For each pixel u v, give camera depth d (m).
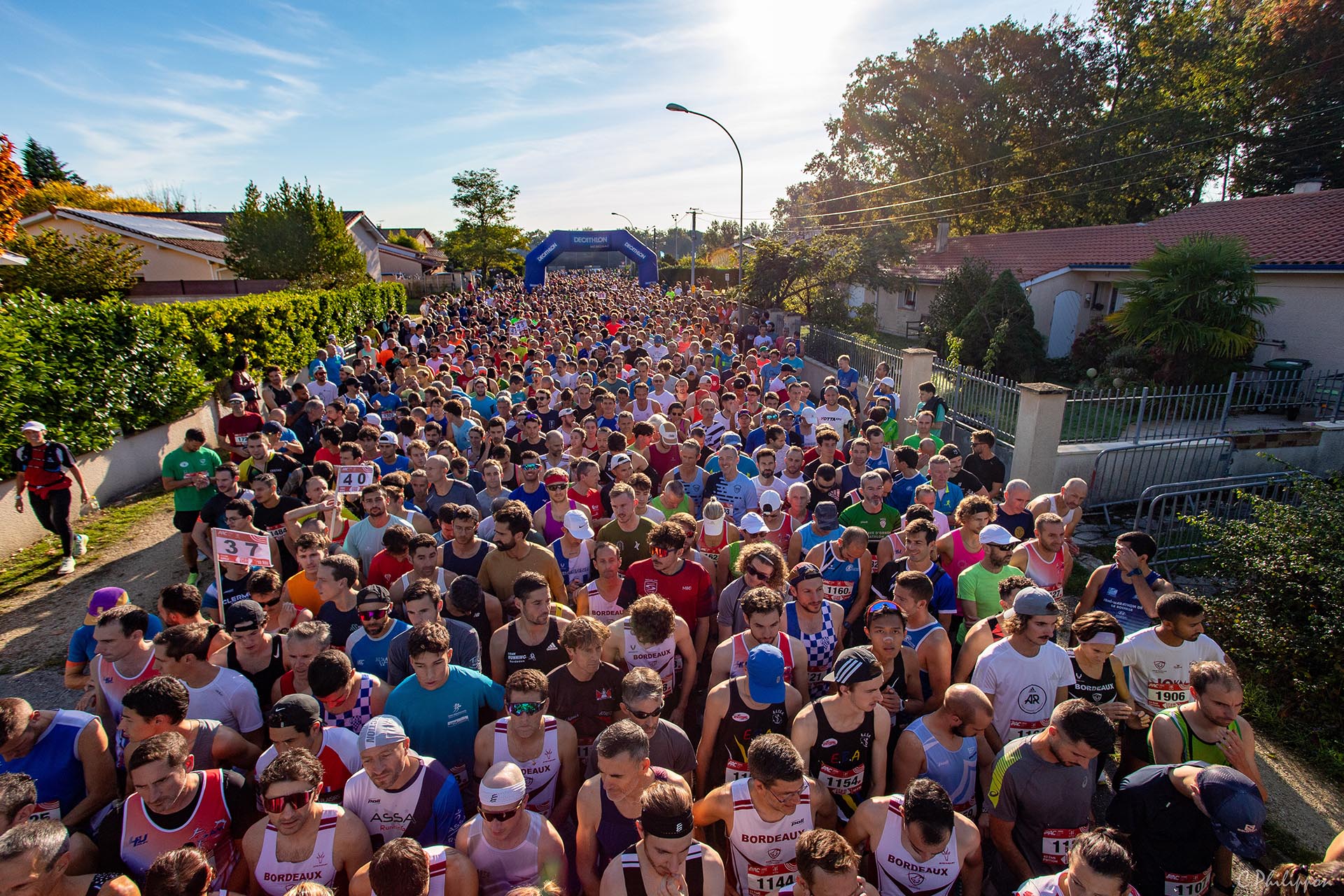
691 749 3.73
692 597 5.19
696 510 7.43
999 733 4.05
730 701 3.86
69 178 73.62
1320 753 5.28
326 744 3.62
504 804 2.85
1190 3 34.06
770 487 7.10
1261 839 2.82
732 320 25.34
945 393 12.62
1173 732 3.60
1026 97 37.19
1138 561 5.09
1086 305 23.44
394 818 3.24
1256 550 6.66
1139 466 10.30
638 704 3.35
